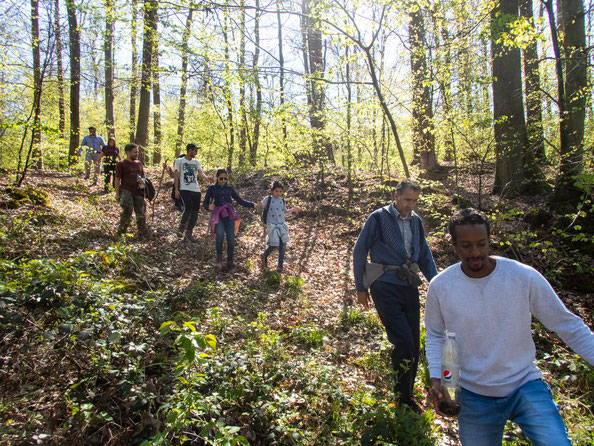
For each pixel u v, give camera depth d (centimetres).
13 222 524
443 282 197
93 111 2427
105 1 811
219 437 212
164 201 1075
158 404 274
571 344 176
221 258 655
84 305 291
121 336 287
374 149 973
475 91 811
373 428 257
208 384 288
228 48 806
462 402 195
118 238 648
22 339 277
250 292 550
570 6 703
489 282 185
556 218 703
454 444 277
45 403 264
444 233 745
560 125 725
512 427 267
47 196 809
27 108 1037
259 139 1141
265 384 301
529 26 564
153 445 207
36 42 863
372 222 330
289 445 264
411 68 868
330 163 1362
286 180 1205
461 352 193
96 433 251
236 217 657
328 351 408
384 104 640
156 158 1750
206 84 995
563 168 725
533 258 641
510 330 182
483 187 1025
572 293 571
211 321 387
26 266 292
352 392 314
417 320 328
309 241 853
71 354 276
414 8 598
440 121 751
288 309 519
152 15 762
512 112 833
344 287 622
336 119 875
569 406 305
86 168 1111
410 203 322
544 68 880
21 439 231
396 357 311
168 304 395
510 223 732
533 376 185
